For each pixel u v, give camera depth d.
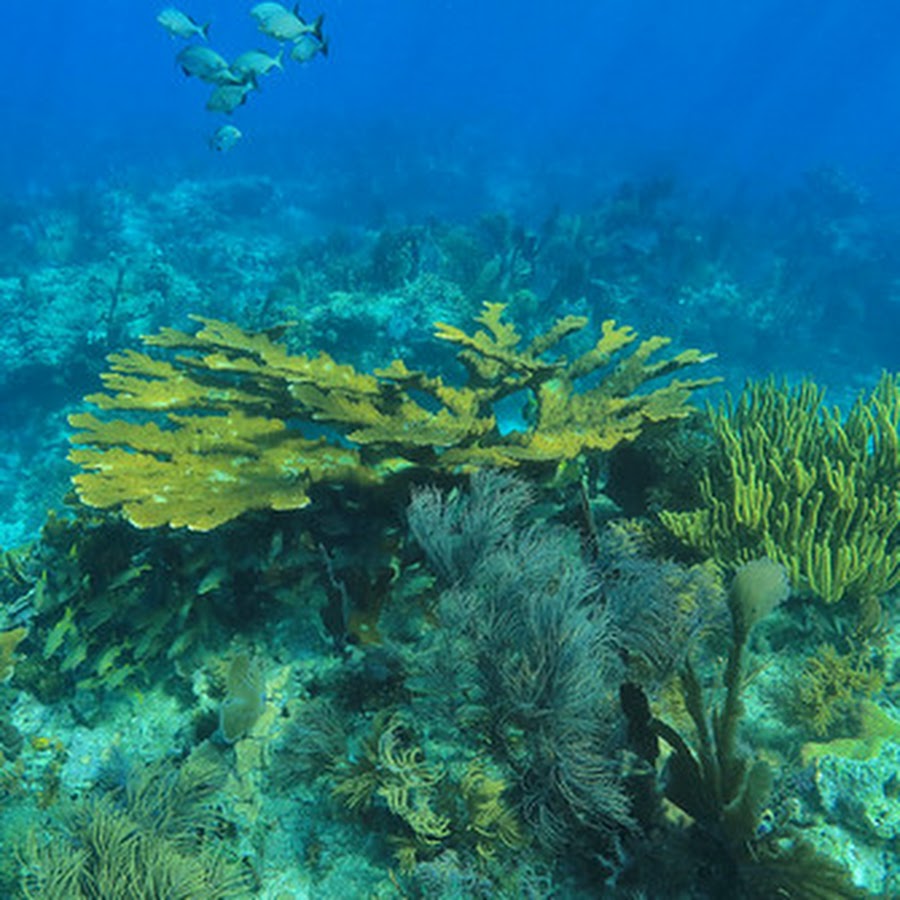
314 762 3.12
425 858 2.85
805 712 3.19
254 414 4.59
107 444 4.04
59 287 15.10
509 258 17.30
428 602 3.66
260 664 3.61
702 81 116.69
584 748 2.68
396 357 11.05
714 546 4.04
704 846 2.62
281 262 19.78
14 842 3.12
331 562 3.76
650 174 38.72
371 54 118.69
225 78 8.20
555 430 4.43
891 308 20.34
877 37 114.75
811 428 4.65
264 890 2.96
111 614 3.74
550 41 142.75
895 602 3.89
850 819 2.78
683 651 3.26
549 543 3.39
